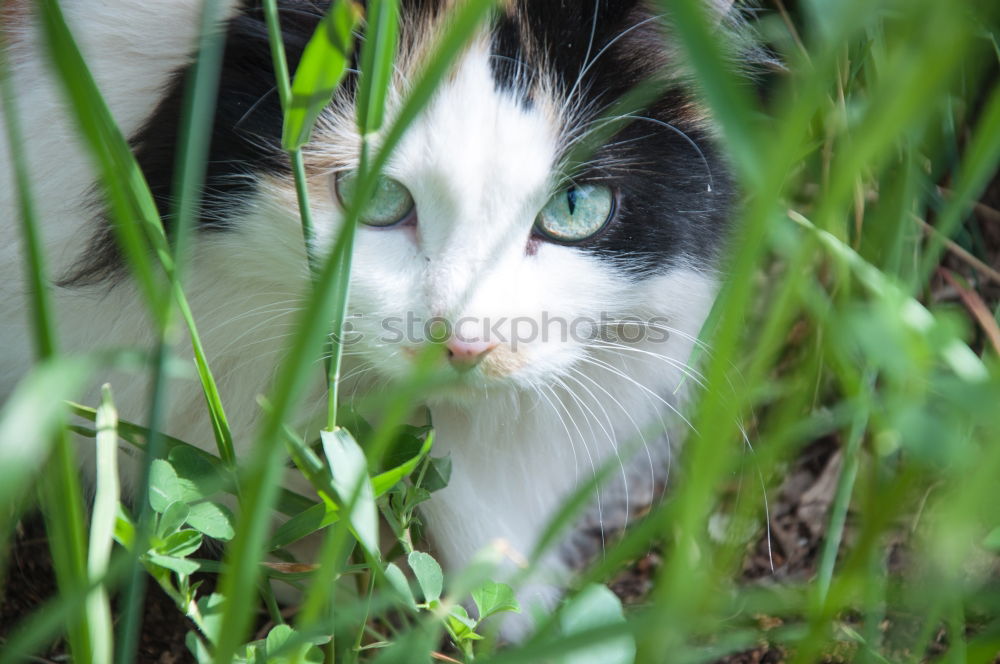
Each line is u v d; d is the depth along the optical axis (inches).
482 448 96.5
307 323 45.4
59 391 42.9
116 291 84.0
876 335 47.2
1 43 81.4
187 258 80.6
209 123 76.5
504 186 73.0
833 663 86.9
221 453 65.8
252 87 76.0
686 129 83.2
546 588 106.0
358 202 43.6
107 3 80.7
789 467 113.2
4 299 88.0
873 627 75.2
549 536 55.6
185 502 62.2
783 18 99.0
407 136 72.1
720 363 42.3
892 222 90.0
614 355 93.2
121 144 55.2
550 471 102.4
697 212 86.6
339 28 47.5
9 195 84.1
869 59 93.7
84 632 52.3
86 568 54.1
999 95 45.5
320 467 61.7
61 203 83.2
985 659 57.1
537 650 47.7
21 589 91.4
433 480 76.5
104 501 56.5
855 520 108.2
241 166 77.1
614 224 81.9
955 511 44.1
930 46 34.2
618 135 78.9
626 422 101.7
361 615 64.3
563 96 77.7
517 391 92.1
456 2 74.4
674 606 46.0
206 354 86.7
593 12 77.9
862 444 101.5
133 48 80.4
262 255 80.0
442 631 91.9
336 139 75.9
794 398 68.0
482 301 73.2
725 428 44.1
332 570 53.5
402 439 71.4
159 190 79.3
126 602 55.7
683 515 48.3
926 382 50.9
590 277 81.4
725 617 87.5
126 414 88.7
